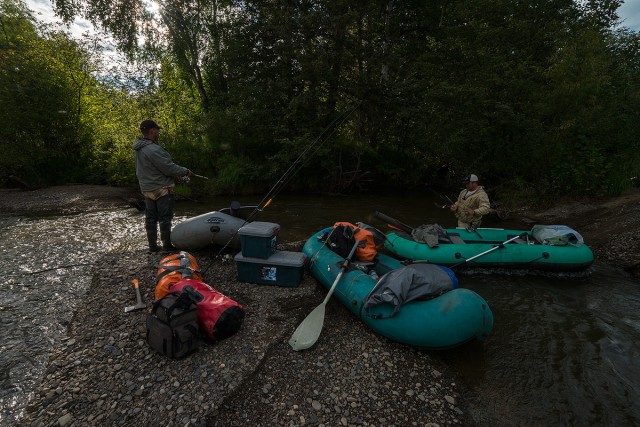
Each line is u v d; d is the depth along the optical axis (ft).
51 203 29.68
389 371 9.87
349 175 42.42
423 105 41.09
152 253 16.84
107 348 9.91
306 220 26.32
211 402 8.20
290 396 8.66
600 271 17.74
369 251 14.73
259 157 42.27
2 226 22.43
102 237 20.21
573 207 28.30
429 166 49.14
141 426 7.53
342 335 11.36
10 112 34.86
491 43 38.24
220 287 13.71
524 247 17.07
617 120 34.22
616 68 41.37
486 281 16.35
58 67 38.50
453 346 10.50
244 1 40.52
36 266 15.61
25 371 9.02
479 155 36.99
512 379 9.99
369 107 42.65
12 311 11.83
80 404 8.05
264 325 11.35
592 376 10.16
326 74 37.50
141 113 41.88
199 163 39.88
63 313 11.73
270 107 39.96
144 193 15.98
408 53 49.37
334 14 37.76
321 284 14.43
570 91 29.60
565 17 40.81
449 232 18.69
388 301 10.63
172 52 45.42
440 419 8.43
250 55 39.70
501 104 32.86
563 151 31.71
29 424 7.52
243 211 18.72
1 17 45.14
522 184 33.04
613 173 29.84
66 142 40.40
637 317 13.34
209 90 51.29
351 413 8.32
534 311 13.70
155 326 9.55
